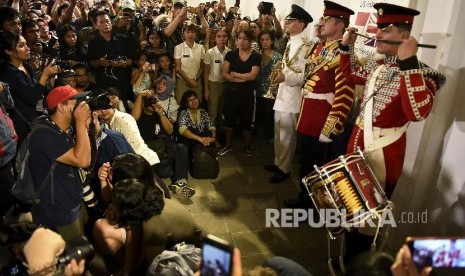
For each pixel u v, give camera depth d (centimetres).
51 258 149
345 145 392
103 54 448
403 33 232
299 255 308
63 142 224
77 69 397
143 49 495
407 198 298
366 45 356
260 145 513
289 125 397
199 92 511
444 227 284
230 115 473
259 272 138
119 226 221
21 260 156
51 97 222
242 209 367
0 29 359
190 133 413
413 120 218
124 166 227
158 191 222
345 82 299
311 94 338
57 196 229
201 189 399
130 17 534
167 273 176
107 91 340
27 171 227
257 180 423
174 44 556
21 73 313
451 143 275
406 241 129
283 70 379
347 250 277
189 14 734
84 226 293
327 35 329
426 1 276
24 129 315
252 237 328
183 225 225
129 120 336
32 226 203
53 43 502
